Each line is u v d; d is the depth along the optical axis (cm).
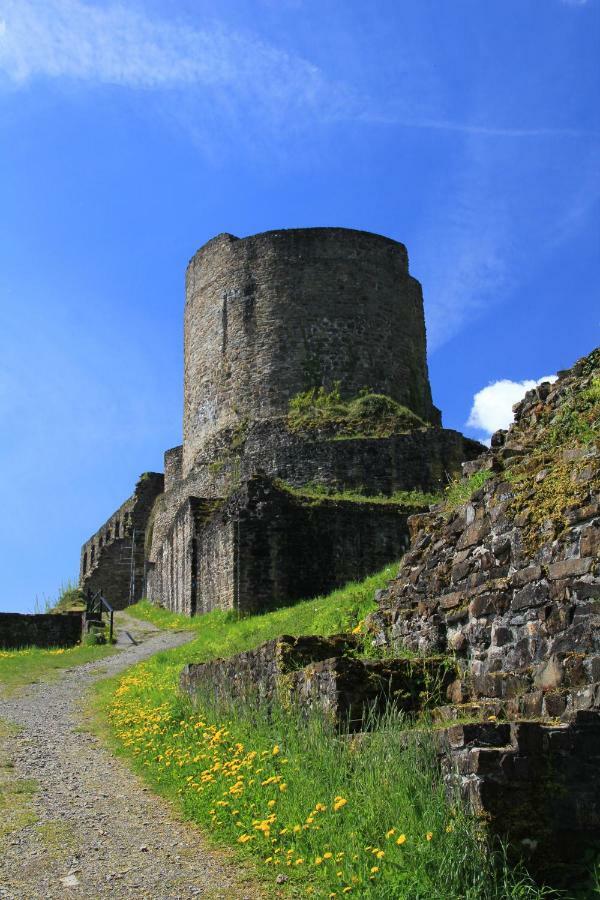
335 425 3044
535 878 550
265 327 3341
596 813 578
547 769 578
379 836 592
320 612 1678
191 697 1218
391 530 2409
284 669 940
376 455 2838
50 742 1110
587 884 538
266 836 646
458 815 568
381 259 3444
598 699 646
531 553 807
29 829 725
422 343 3575
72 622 2766
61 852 668
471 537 910
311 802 673
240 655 1073
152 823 746
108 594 4494
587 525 753
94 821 751
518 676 759
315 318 3316
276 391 3266
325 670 820
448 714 750
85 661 2067
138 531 4556
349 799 648
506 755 574
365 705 791
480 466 1068
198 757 872
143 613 3167
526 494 845
